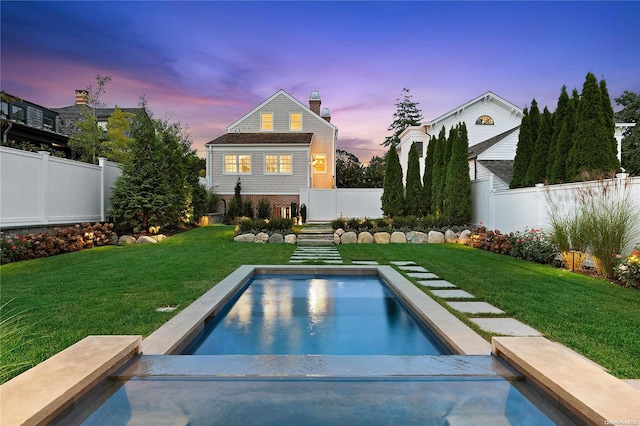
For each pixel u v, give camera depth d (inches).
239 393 89.4
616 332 137.0
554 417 75.7
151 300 179.3
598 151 313.7
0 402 65.9
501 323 148.9
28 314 154.7
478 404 84.8
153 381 92.0
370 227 512.7
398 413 83.2
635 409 64.7
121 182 449.4
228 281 227.1
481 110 877.8
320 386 92.7
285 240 466.3
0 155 304.5
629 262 217.0
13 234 317.1
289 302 216.1
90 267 272.5
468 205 504.7
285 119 836.6
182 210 542.9
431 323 152.7
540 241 310.2
